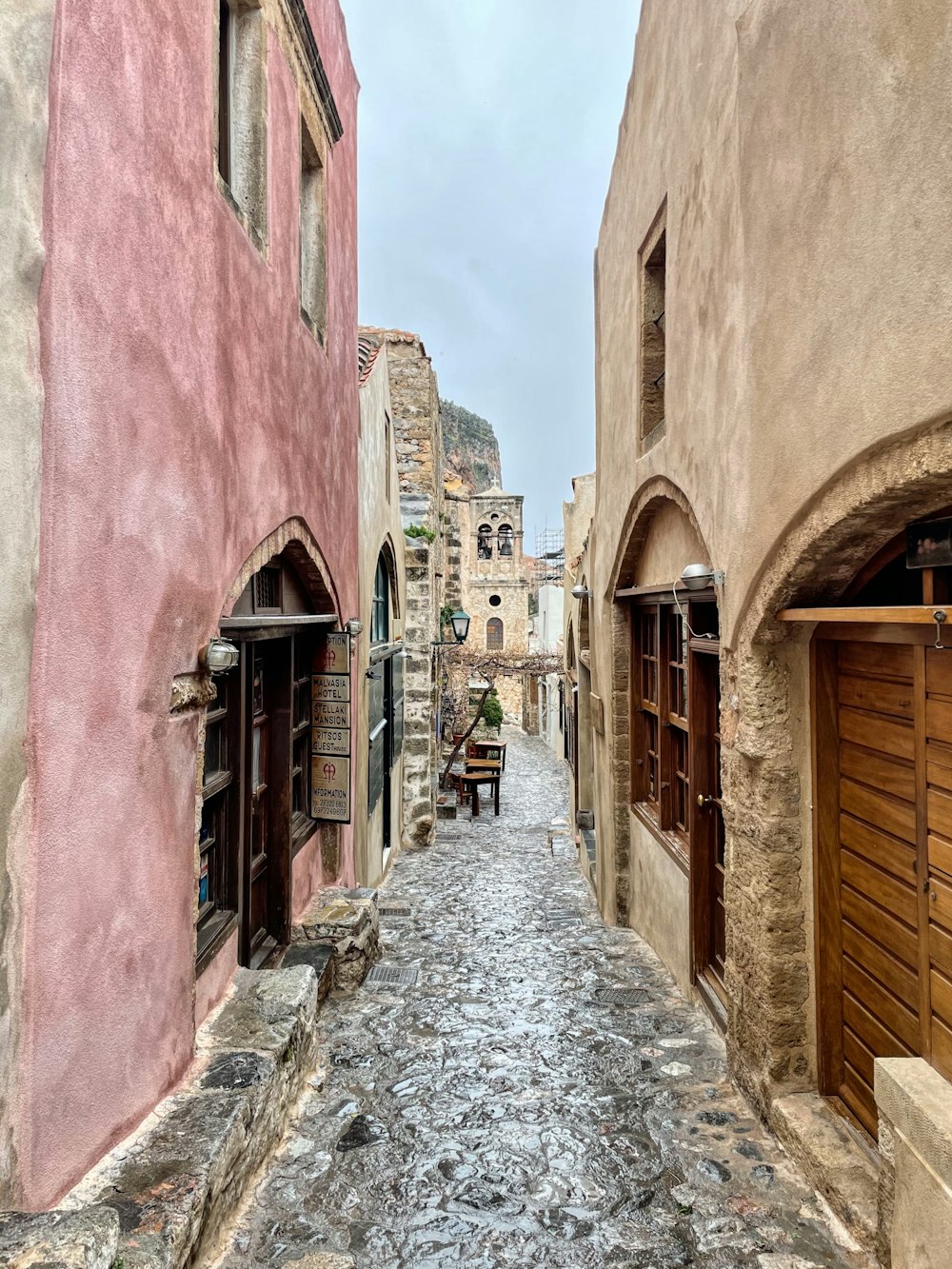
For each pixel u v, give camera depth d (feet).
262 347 13.23
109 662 8.07
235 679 13.84
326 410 18.43
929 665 8.41
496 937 22.62
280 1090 11.04
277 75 14.12
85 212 7.47
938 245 6.70
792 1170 10.07
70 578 7.32
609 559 23.53
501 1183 10.18
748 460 11.00
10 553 6.55
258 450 13.03
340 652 19.40
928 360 6.88
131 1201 7.53
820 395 8.85
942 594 8.08
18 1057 6.72
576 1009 16.39
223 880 13.84
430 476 48.01
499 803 54.39
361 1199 9.80
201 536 10.42
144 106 8.68
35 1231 6.07
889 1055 9.48
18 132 6.60
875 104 7.58
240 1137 9.29
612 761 23.59
